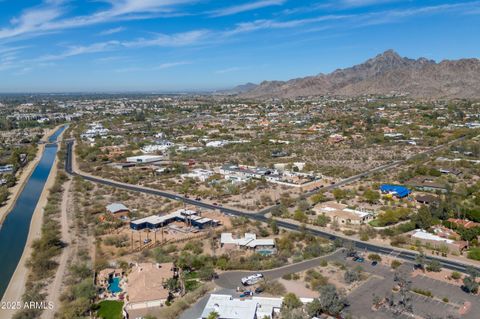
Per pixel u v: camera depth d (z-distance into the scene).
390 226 123.62
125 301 83.00
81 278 93.69
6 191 179.12
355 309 77.38
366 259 100.75
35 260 103.81
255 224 128.50
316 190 169.38
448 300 79.94
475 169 192.25
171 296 84.31
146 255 106.25
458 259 100.44
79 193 175.12
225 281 91.19
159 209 148.50
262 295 84.38
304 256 102.75
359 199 152.25
